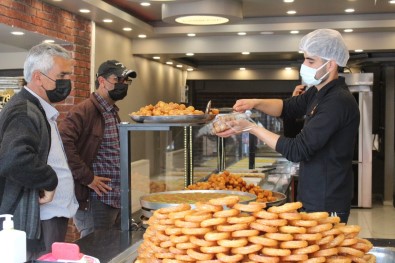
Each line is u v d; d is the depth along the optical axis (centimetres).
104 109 342
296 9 612
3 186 230
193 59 970
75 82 554
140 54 740
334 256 151
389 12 629
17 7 448
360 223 676
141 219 255
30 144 225
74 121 323
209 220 146
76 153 318
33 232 229
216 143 463
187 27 680
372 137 837
